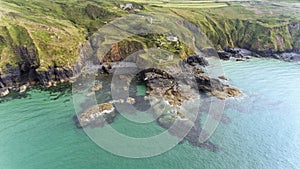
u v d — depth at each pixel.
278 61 125.50
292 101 79.75
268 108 74.69
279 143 58.66
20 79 86.69
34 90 80.75
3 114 65.50
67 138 56.31
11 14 107.06
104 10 131.88
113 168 48.34
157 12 134.88
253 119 68.31
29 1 136.75
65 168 48.12
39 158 50.50
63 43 98.00
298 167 51.50
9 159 50.06
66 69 88.56
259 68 111.56
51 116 64.88
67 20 123.62
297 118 69.69
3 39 91.25
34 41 92.62
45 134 57.75
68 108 69.06
